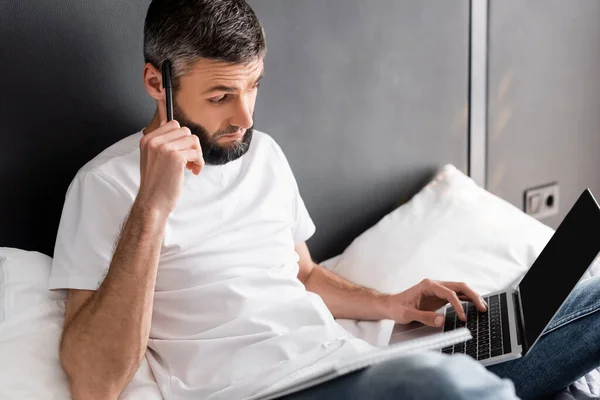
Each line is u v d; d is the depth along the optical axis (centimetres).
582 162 269
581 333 158
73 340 143
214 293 157
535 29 246
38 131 172
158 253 143
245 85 155
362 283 199
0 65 165
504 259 202
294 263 173
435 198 219
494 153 247
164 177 141
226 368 149
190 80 154
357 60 213
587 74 261
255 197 170
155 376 153
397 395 116
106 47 177
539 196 261
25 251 159
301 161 210
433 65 227
